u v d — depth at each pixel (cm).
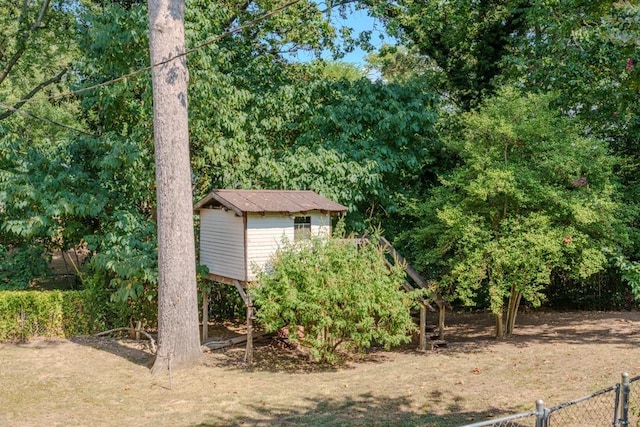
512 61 1576
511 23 1808
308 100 1686
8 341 1397
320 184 1557
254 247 1246
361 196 1586
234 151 1542
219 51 1537
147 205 1627
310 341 1148
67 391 1018
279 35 1920
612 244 1302
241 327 1655
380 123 1627
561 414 817
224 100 1519
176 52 1146
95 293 1484
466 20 1766
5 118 2011
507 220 1276
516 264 1225
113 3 1552
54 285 1923
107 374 1123
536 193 1264
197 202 1393
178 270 1153
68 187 1502
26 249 1666
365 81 1756
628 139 1605
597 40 1404
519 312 1808
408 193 1703
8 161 1541
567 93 1524
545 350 1235
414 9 1781
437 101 1795
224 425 840
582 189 1319
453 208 1301
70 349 1320
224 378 1098
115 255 1374
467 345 1346
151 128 1502
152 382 1072
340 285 1149
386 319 1197
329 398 957
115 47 1416
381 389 997
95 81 1532
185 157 1167
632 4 680
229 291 1688
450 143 1497
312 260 1184
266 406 923
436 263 1466
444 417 836
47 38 1997
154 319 1512
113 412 909
